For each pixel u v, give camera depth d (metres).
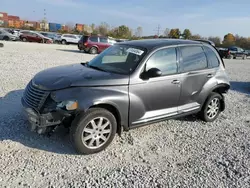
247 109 6.78
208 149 4.17
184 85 4.65
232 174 3.45
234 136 4.80
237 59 33.22
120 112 3.83
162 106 4.41
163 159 3.75
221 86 5.43
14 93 6.30
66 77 3.78
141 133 4.59
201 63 5.05
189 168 3.54
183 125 5.18
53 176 3.12
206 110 5.30
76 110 3.44
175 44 4.68
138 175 3.28
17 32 33.22
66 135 4.17
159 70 4.01
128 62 4.25
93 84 3.65
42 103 3.52
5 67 9.89
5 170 3.14
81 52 22.02
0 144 3.72
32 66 10.80
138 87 3.99
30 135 4.07
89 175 3.21
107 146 3.88
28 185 2.91
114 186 3.02
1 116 4.72
